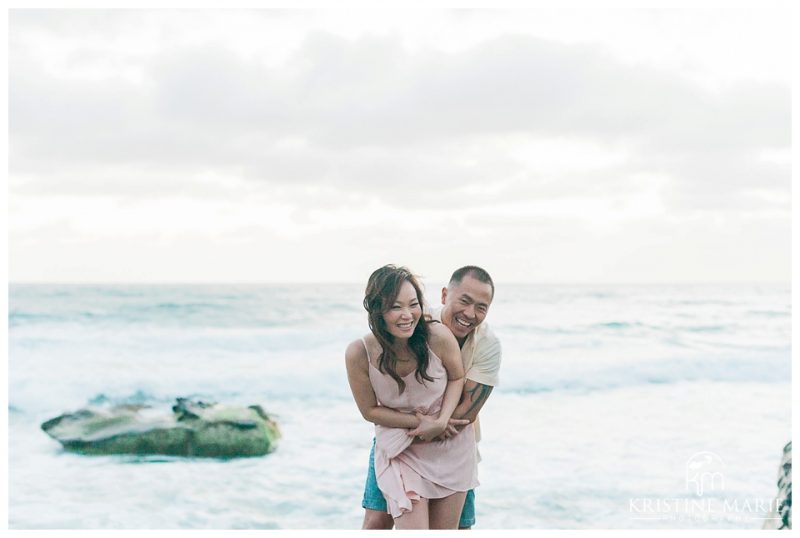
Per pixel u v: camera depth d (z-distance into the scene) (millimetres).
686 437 13781
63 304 23688
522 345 20641
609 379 17844
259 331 22406
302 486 10586
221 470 11273
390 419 4422
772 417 15062
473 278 4418
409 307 4215
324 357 19656
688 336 21156
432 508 4582
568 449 12891
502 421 14695
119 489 10570
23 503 10328
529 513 9672
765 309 23797
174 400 18297
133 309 24047
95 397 18562
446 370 4449
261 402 17391
